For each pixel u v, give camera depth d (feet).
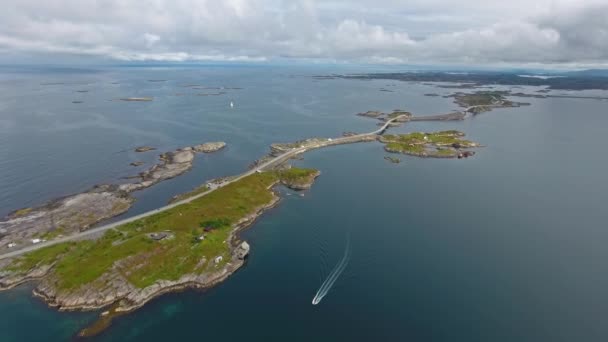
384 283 345.51
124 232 419.95
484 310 311.06
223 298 328.08
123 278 339.77
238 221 463.42
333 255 392.06
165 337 284.41
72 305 317.22
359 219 476.95
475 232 442.50
